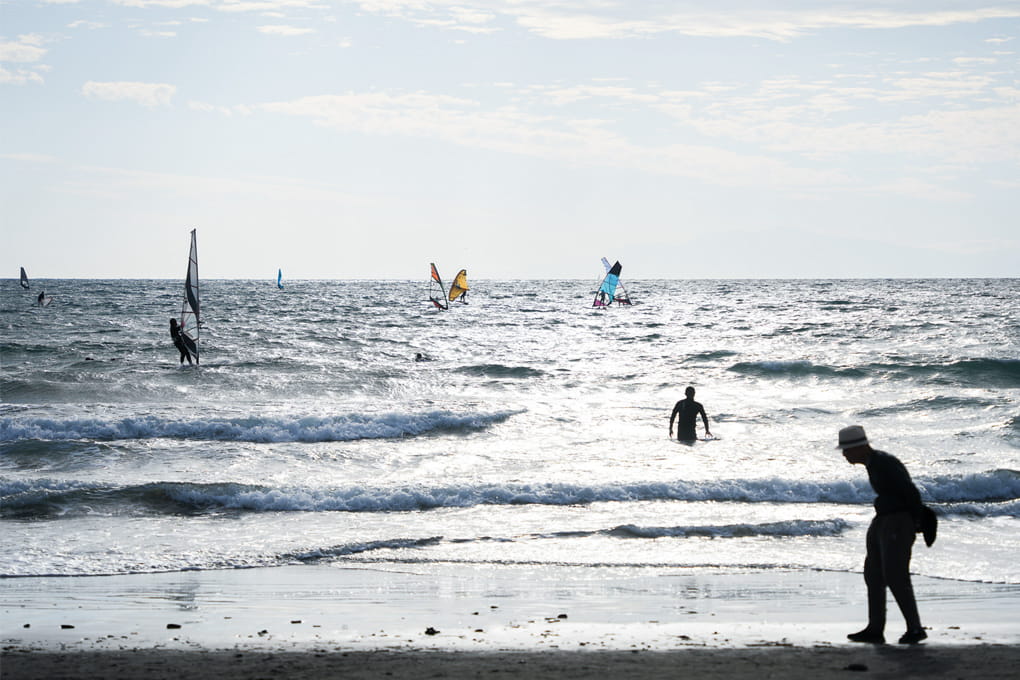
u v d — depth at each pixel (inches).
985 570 757.9
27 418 1460.4
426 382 2139.5
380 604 639.8
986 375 2162.9
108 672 445.7
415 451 1337.4
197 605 633.6
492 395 1999.3
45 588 682.2
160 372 2101.4
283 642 524.1
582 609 626.5
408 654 489.7
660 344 3228.3
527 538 870.4
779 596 669.3
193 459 1248.8
